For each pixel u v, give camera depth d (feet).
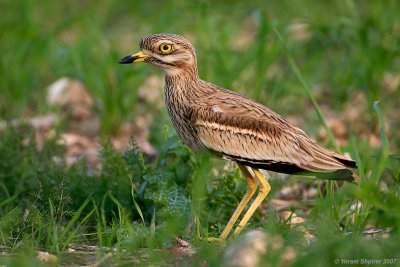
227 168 39.75
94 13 69.46
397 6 61.57
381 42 54.80
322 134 50.85
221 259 29.66
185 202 36.29
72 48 57.62
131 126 53.67
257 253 28.45
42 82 59.16
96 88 53.72
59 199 35.14
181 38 37.96
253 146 35.78
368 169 41.11
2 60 57.47
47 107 55.57
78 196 38.50
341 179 35.94
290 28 58.23
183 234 35.04
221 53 55.72
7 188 40.73
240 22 69.00
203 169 36.40
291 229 33.06
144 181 38.14
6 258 30.32
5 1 67.62
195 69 37.93
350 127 49.80
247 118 35.96
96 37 60.44
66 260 31.63
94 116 56.39
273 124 35.99
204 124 35.96
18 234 34.04
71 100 58.03
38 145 48.57
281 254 27.68
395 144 47.78
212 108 36.14
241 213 38.37
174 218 34.24
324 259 27.78
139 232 34.04
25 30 62.28
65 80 58.59
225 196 38.06
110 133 52.34
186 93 37.37
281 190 41.42
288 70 58.39
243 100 36.78
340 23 57.72
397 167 39.32
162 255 31.04
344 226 35.58
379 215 34.47
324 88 58.90
